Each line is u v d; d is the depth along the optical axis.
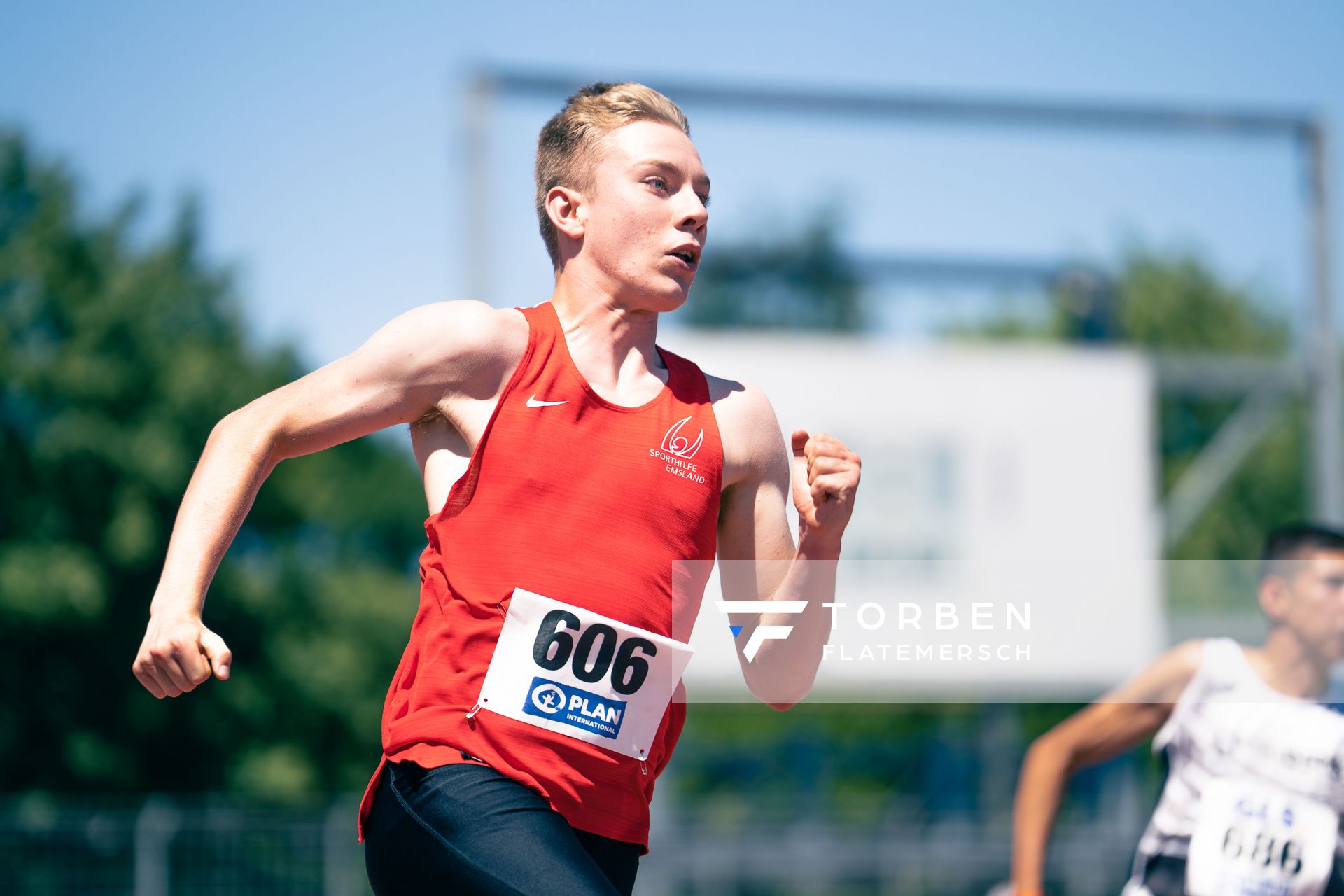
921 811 65.38
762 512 6.43
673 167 6.19
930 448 47.75
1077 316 50.03
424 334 5.93
